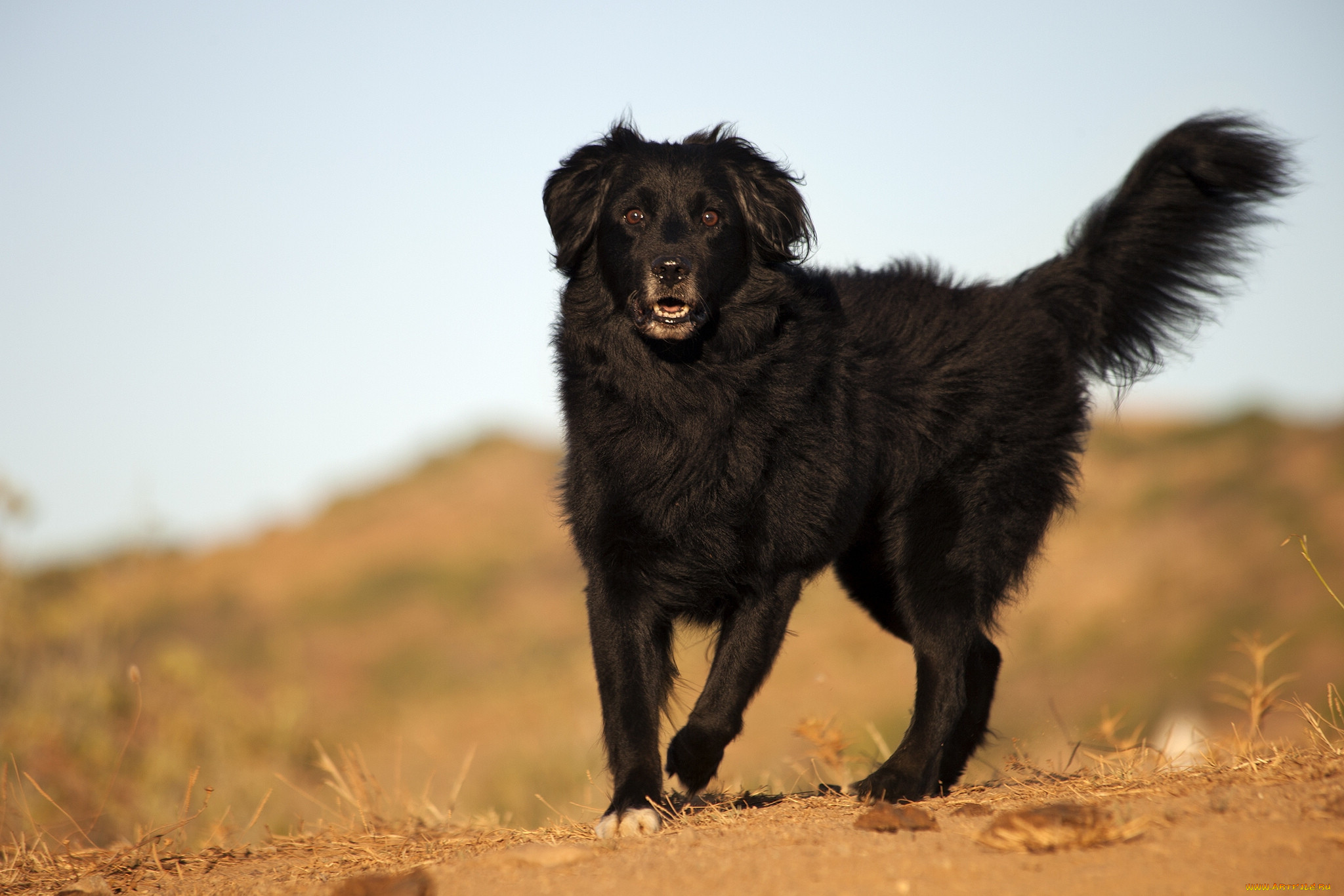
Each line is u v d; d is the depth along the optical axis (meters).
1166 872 4.86
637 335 7.86
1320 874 4.71
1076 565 28.30
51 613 17.39
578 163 8.43
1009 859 5.20
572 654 31.53
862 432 8.35
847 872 5.14
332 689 30.47
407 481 49.91
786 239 8.28
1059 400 9.45
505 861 5.84
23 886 7.04
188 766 14.34
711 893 5.03
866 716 21.22
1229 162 9.63
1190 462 32.16
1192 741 9.16
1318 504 27.05
